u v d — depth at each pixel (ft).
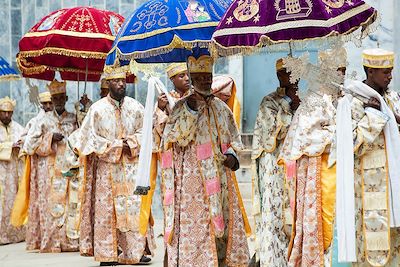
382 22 45.21
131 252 34.17
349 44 45.16
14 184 45.91
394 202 23.36
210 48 24.62
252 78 49.03
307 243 24.88
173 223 26.45
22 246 44.01
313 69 23.99
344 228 22.74
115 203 34.09
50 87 40.27
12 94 52.16
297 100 27.68
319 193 24.79
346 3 22.76
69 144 37.58
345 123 23.03
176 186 26.61
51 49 33.53
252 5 23.09
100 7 51.08
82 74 40.98
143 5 26.23
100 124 34.35
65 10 34.96
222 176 26.86
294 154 25.08
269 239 27.55
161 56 29.09
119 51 25.38
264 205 27.84
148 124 26.76
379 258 23.47
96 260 34.12
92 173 34.76
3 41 51.96
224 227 26.71
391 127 23.32
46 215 40.45
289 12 22.53
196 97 26.63
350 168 22.90
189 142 26.53
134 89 50.11
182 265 26.23
